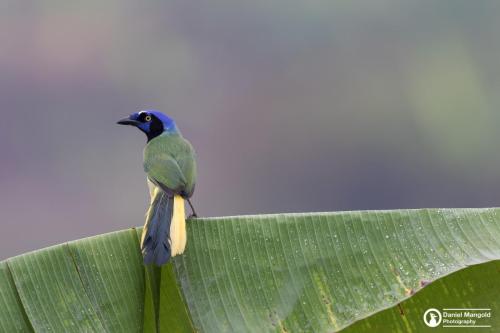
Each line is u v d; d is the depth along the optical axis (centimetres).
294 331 1059
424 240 1077
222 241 1108
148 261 1063
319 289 1073
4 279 1068
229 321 1070
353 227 1091
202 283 1093
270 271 1088
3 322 1053
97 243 1105
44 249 1088
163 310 1109
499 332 1114
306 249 1091
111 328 1077
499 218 1088
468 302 1128
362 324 1148
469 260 1052
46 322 1059
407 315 1139
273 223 1105
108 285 1092
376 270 1070
